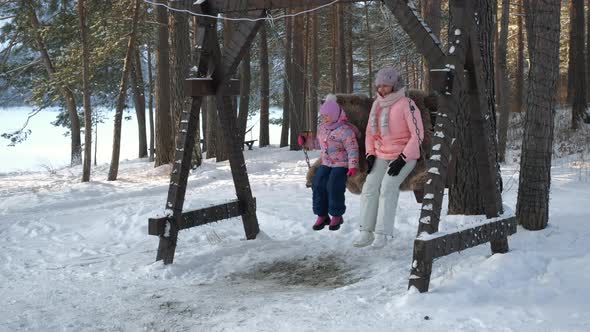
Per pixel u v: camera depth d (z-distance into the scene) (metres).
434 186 5.07
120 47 21.03
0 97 29.44
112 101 31.36
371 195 6.00
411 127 5.76
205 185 14.79
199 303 5.19
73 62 22.00
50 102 29.30
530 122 6.70
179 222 6.54
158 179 17.09
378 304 4.73
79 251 7.53
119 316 4.98
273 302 5.04
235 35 6.69
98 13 21.16
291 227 8.15
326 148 6.31
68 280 6.16
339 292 5.12
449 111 5.12
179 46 18.05
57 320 4.93
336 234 7.48
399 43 17.25
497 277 5.01
